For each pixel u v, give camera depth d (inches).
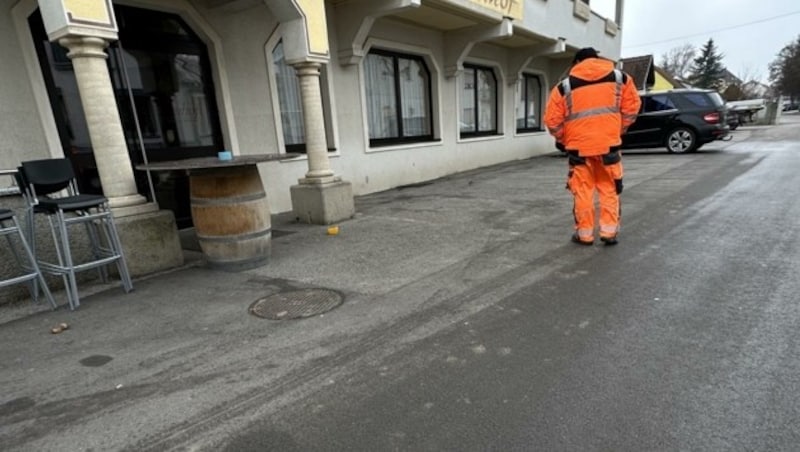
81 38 155.9
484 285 147.9
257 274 173.3
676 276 144.7
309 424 84.5
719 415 80.7
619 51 715.4
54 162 150.0
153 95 235.9
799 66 2410.2
